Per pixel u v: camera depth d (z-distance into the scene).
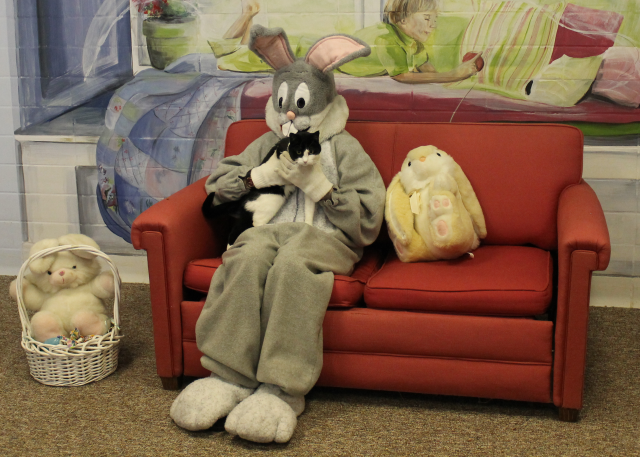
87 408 1.85
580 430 1.72
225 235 2.28
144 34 2.64
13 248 2.91
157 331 1.94
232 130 2.36
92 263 2.05
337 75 2.54
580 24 2.37
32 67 2.73
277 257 1.81
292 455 1.62
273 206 2.03
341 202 1.98
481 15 2.42
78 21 2.67
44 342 1.96
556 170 2.11
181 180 2.75
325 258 1.89
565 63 2.40
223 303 1.78
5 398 1.90
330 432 1.73
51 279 1.97
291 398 1.76
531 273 1.82
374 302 1.82
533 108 2.46
